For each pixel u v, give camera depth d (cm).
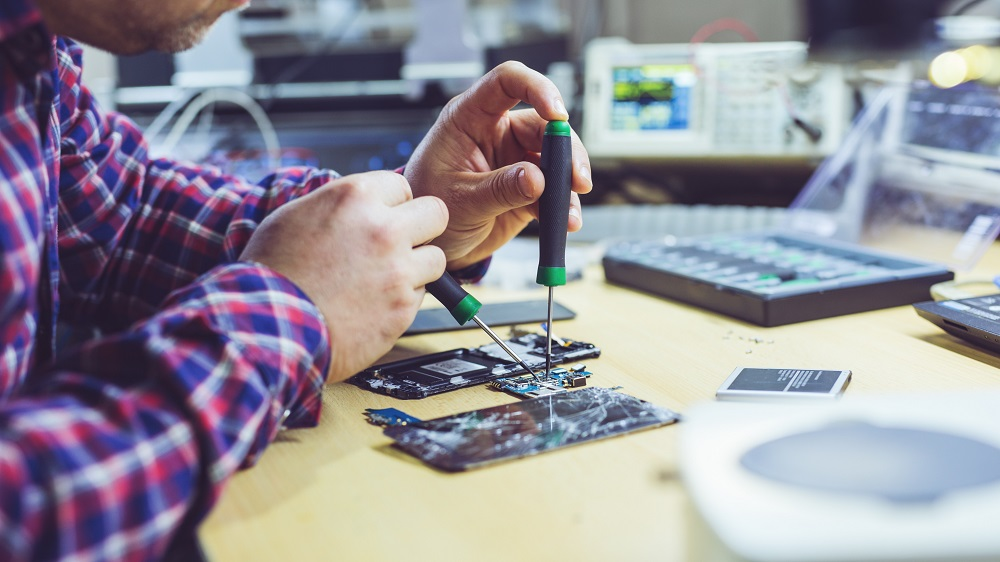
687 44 206
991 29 123
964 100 119
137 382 54
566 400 70
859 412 49
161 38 70
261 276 63
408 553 48
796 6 197
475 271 97
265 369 58
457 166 89
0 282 59
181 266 95
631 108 161
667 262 112
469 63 204
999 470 41
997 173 111
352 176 69
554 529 50
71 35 69
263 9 184
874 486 40
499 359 82
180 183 99
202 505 53
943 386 74
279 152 181
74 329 103
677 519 51
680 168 169
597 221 146
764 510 39
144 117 192
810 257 113
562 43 202
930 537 36
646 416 66
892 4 99
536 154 94
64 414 50
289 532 51
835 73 148
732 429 47
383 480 58
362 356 67
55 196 74
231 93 189
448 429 64
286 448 64
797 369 76
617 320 98
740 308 96
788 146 153
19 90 64
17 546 43
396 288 67
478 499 54
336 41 190
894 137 125
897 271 103
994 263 117
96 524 46
